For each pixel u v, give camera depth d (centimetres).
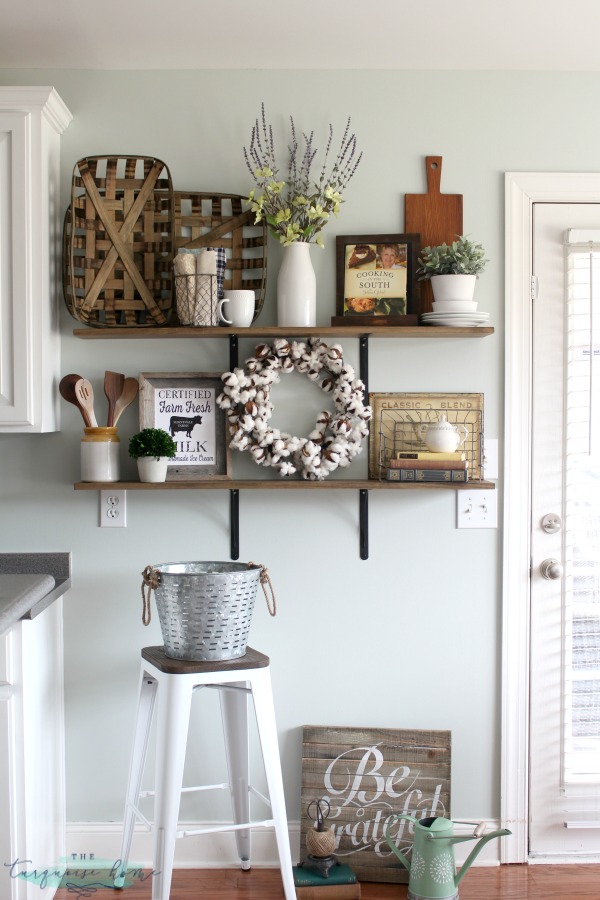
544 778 274
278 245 272
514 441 274
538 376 274
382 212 272
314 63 267
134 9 232
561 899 250
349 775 269
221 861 270
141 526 272
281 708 274
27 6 230
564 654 275
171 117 269
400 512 275
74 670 271
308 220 265
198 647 234
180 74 270
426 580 275
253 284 270
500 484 274
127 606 272
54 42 252
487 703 275
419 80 271
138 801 264
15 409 244
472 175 272
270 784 237
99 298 264
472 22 241
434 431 261
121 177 264
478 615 275
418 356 274
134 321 265
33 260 244
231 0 228
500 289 273
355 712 274
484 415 274
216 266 254
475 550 275
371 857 265
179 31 245
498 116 272
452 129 271
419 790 268
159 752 228
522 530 275
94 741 272
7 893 218
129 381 267
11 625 221
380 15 237
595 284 271
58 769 263
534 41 253
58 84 268
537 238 272
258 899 248
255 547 273
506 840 272
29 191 243
